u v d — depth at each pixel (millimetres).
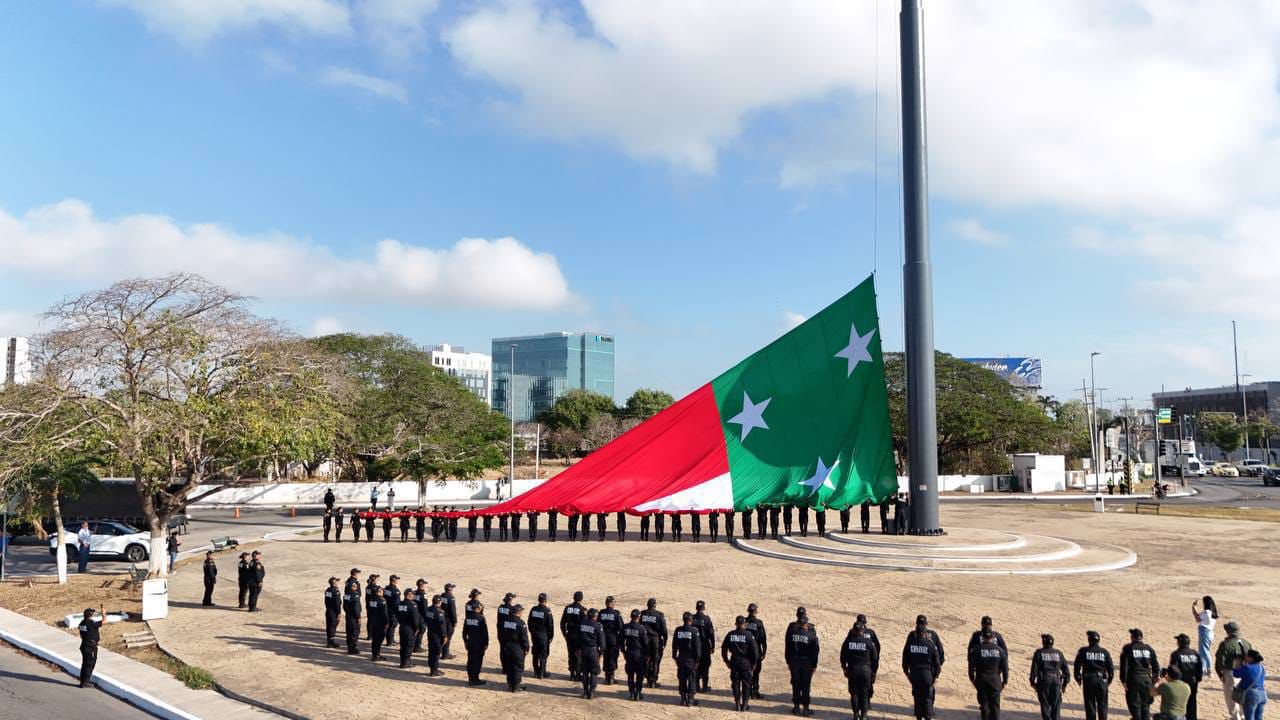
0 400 25594
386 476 65688
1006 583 26391
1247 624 21078
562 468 100188
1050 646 13828
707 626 16297
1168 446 118688
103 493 40750
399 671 18047
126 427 25453
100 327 25109
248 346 27375
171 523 43062
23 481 26828
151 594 23016
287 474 73938
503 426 70938
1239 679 13742
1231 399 157625
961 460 86312
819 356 37500
